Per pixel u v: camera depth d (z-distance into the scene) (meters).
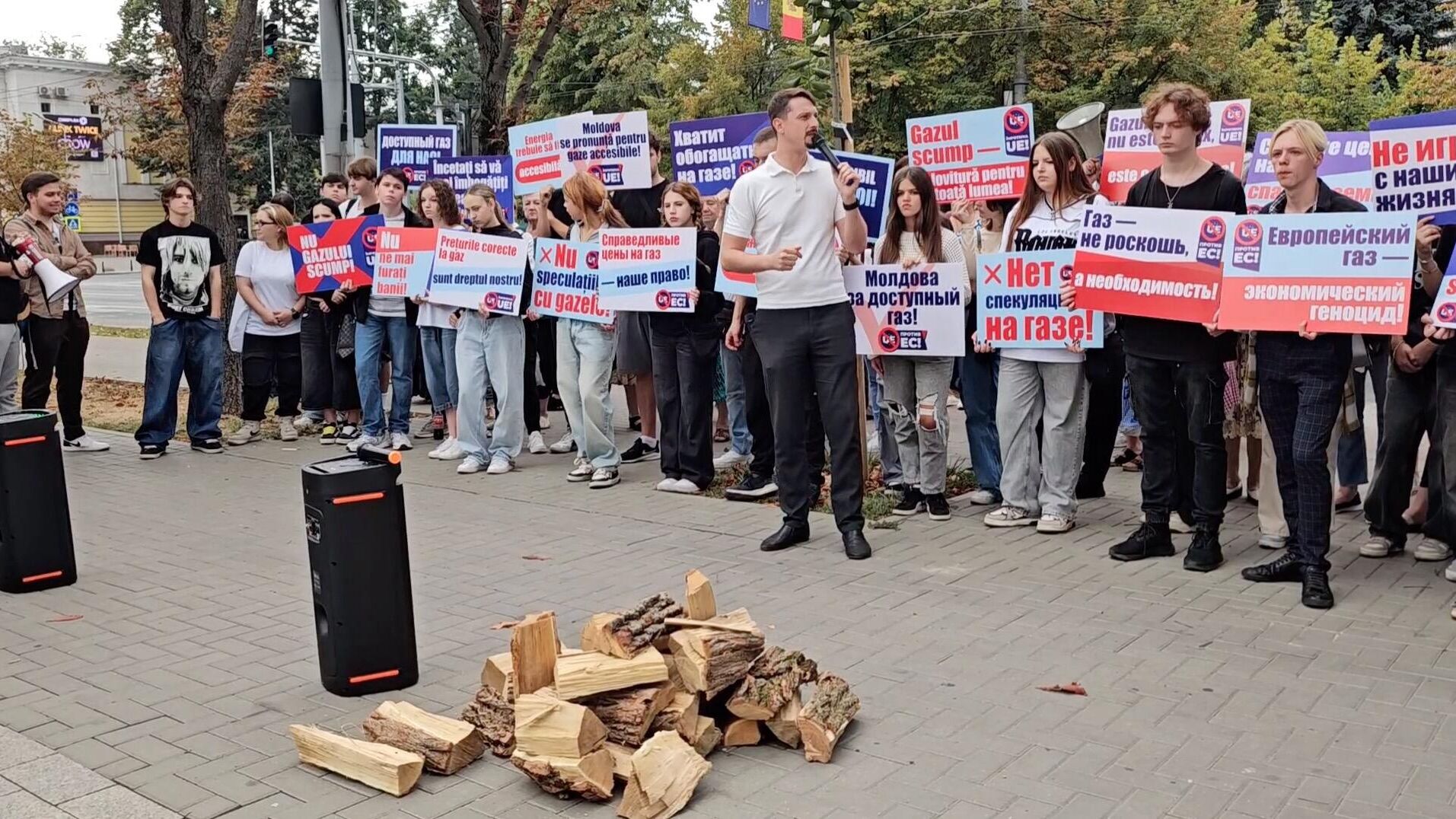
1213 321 5.80
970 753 4.09
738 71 34.19
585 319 8.48
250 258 10.81
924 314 7.11
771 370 6.70
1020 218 6.95
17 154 28.58
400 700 4.75
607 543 7.12
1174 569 6.19
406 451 10.34
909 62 32.16
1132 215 6.01
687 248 8.06
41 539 6.38
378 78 52.62
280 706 4.71
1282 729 4.20
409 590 4.89
